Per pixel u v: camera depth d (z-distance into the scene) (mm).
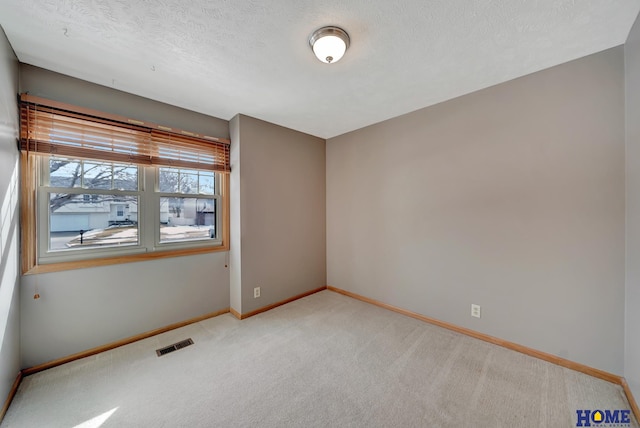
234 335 2383
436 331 2453
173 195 2555
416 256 2730
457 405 1534
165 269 2453
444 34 1544
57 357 1904
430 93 2320
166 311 2459
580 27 1490
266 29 1497
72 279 1970
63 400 1566
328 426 1396
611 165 1689
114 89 2166
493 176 2188
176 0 1274
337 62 1824
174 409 1509
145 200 2379
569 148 1840
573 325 1845
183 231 2652
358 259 3328
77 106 1976
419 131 2676
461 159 2373
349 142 3402
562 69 1859
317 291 3623
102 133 2094
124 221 2275
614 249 1689
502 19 1422
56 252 1938
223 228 2906
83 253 2057
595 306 1761
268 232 3010
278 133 3109
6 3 1268
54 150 1865
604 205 1718
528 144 2010
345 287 3508
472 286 2330
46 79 1876
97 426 1389
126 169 2287
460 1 1299
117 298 2180
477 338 2303
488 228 2223
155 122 2387
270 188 3029
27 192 1785
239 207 2746
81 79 2018
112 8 1321
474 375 1802
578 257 1818
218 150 2797
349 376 1803
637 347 1494
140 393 1635
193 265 2637
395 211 2914
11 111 1615
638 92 1479
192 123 2635
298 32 1526
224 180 2887
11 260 1598
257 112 2715
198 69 1906
